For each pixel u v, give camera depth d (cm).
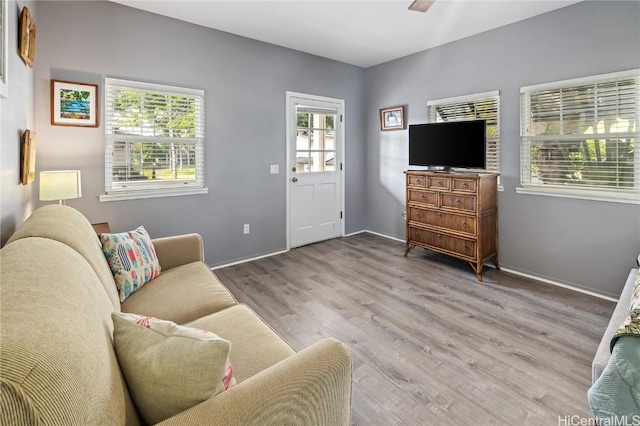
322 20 334
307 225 466
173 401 81
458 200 347
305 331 240
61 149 279
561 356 207
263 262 396
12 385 53
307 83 442
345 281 335
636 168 275
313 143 463
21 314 68
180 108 340
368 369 196
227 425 77
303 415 90
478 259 333
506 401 170
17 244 115
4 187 174
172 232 345
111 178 306
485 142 339
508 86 345
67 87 277
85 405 63
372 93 503
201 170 359
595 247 297
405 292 306
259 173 407
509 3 295
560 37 305
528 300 287
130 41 305
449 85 399
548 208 324
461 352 213
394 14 319
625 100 277
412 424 156
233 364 124
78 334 74
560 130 314
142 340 88
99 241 189
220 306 177
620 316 173
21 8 212
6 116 177
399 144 471
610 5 275
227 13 318
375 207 520
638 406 121
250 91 389
